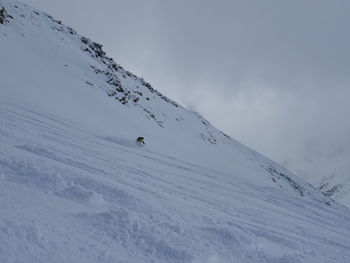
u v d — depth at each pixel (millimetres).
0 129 13609
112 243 5266
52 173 7461
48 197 6309
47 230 4824
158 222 7020
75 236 5020
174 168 20188
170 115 81312
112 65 86375
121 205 7535
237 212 12055
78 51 72000
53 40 69438
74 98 45750
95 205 6797
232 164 72875
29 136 14289
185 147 60000
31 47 60156
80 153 14172
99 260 4582
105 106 50625
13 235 4324
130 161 16984
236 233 7453
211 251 6074
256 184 23297
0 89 33312
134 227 5969
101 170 11430
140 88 85938
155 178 14141
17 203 5449
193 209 9703
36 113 26281
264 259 6906
